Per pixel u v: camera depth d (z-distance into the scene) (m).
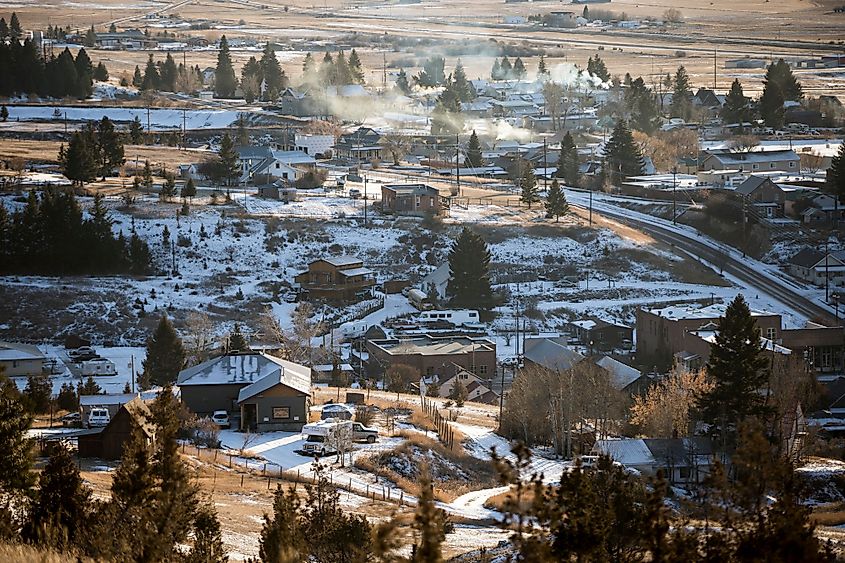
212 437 69.62
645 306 131.62
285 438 73.31
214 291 130.75
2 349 100.81
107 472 57.62
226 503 53.19
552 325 126.75
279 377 76.88
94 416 72.38
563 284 139.50
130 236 142.62
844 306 130.25
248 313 124.19
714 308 116.12
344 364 107.50
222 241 143.75
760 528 22.75
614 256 147.62
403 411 85.88
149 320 119.44
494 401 99.81
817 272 139.00
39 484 35.97
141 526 29.98
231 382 79.25
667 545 23.34
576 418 78.44
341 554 33.41
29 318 117.81
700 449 69.00
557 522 24.23
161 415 35.41
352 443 69.69
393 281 137.25
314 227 150.88
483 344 110.69
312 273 132.88
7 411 37.94
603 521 24.64
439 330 119.50
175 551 31.88
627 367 96.12
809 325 116.19
